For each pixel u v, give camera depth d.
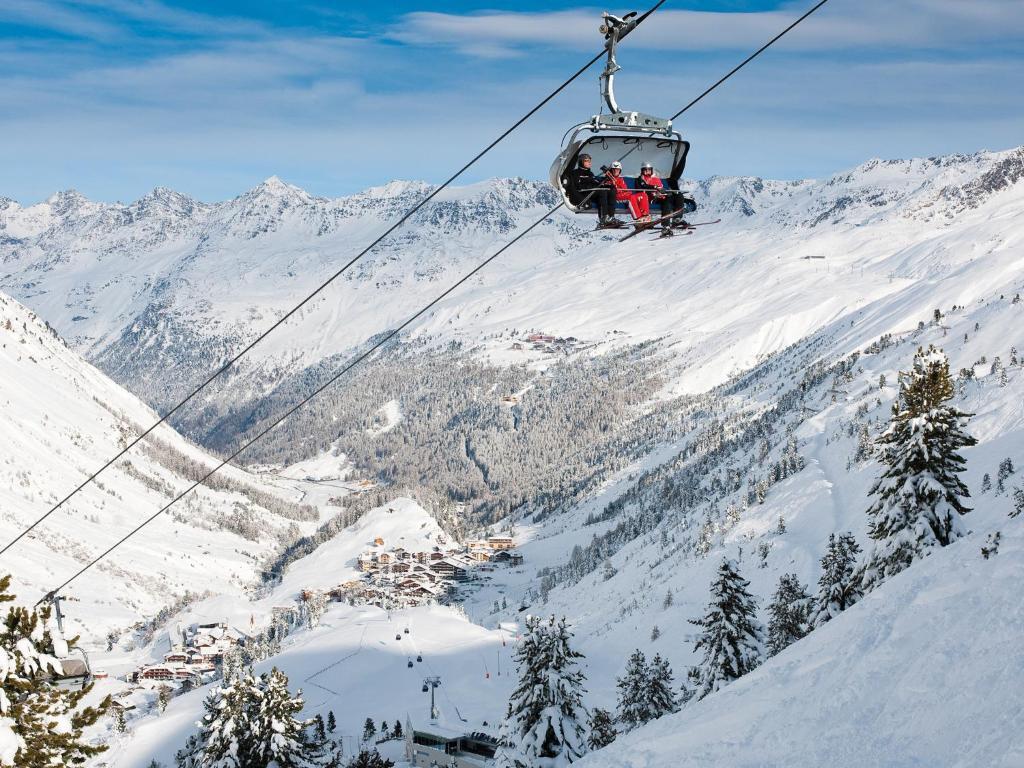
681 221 17.75
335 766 41.72
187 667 185.38
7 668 15.40
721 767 15.85
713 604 43.97
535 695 40.34
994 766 11.82
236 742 38.31
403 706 128.75
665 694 53.97
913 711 14.68
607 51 15.51
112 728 130.00
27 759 15.14
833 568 42.94
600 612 187.75
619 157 17.14
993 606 17.03
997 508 119.06
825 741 15.01
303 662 151.88
